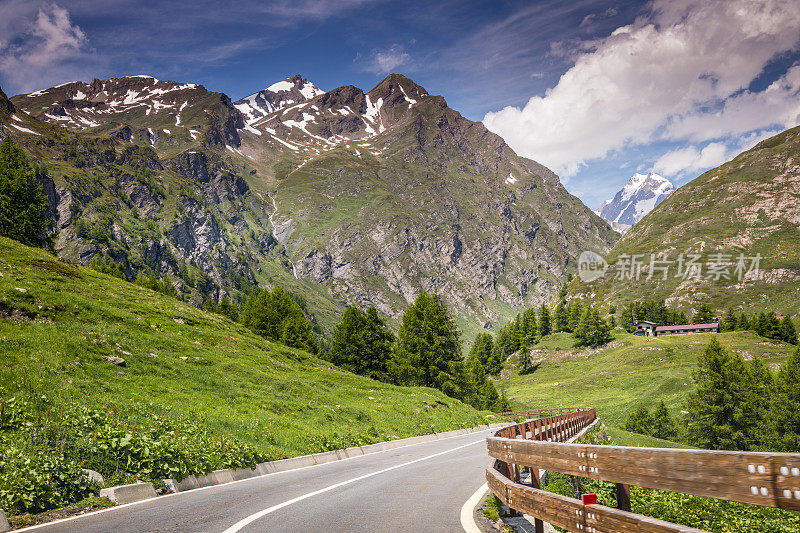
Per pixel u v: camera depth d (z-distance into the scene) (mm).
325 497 9664
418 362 60562
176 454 11797
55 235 58375
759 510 11195
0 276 30078
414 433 29891
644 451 3779
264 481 12695
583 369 136750
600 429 36969
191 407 20188
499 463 9812
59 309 28406
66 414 12031
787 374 66438
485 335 155875
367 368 63875
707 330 149125
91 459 10188
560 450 5367
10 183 53938
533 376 143750
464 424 38406
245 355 36844
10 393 13883
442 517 7613
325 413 27188
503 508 7871
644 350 132250
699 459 3219
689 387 92625
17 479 8320
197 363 29734
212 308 118125
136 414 14875
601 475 4391
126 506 8883
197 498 9789
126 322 31641
